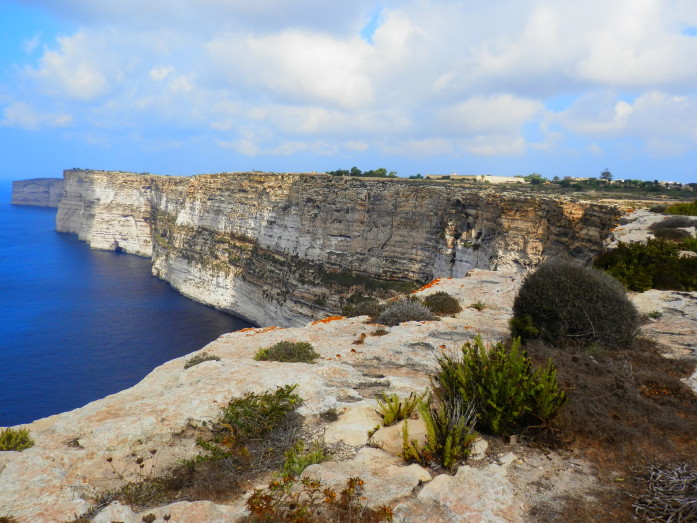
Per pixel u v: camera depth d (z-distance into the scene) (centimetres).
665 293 1792
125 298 11625
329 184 9088
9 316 9581
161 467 759
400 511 548
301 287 8888
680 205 4369
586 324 1137
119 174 18900
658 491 585
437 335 1399
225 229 11494
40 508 600
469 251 6481
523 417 757
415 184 9406
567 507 567
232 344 1484
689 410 813
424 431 773
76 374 6831
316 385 984
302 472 666
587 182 10600
